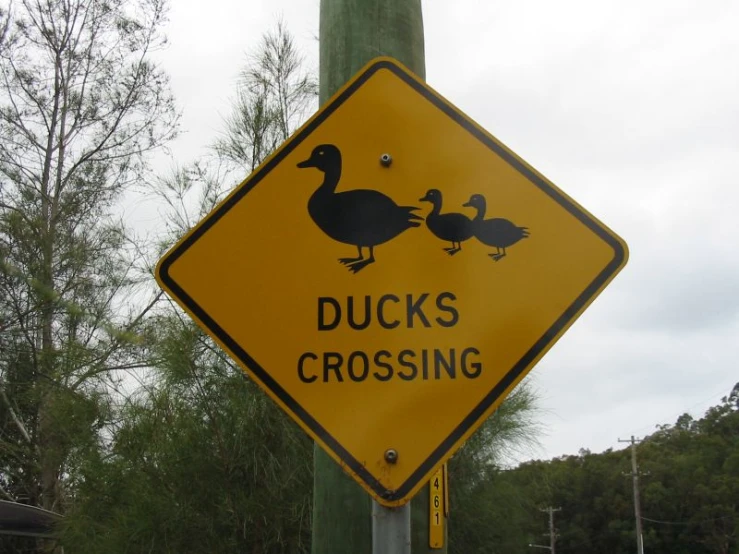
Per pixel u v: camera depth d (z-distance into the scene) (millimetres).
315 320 2062
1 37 13984
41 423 9242
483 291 2061
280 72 6934
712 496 43094
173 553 5301
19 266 10984
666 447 50875
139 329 7863
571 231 2092
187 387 5680
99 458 5973
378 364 2012
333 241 2125
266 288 2098
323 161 2189
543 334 2023
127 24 14695
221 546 5250
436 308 2045
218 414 5512
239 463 5328
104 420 6359
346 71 2803
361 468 1924
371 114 2234
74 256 11094
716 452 45688
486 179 2152
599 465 48156
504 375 1989
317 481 2340
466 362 2002
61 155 14094
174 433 5551
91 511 5934
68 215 13125
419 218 2129
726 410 50844
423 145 2197
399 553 1854
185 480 5395
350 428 1961
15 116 13898
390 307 2057
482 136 2193
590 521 46156
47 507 9594
